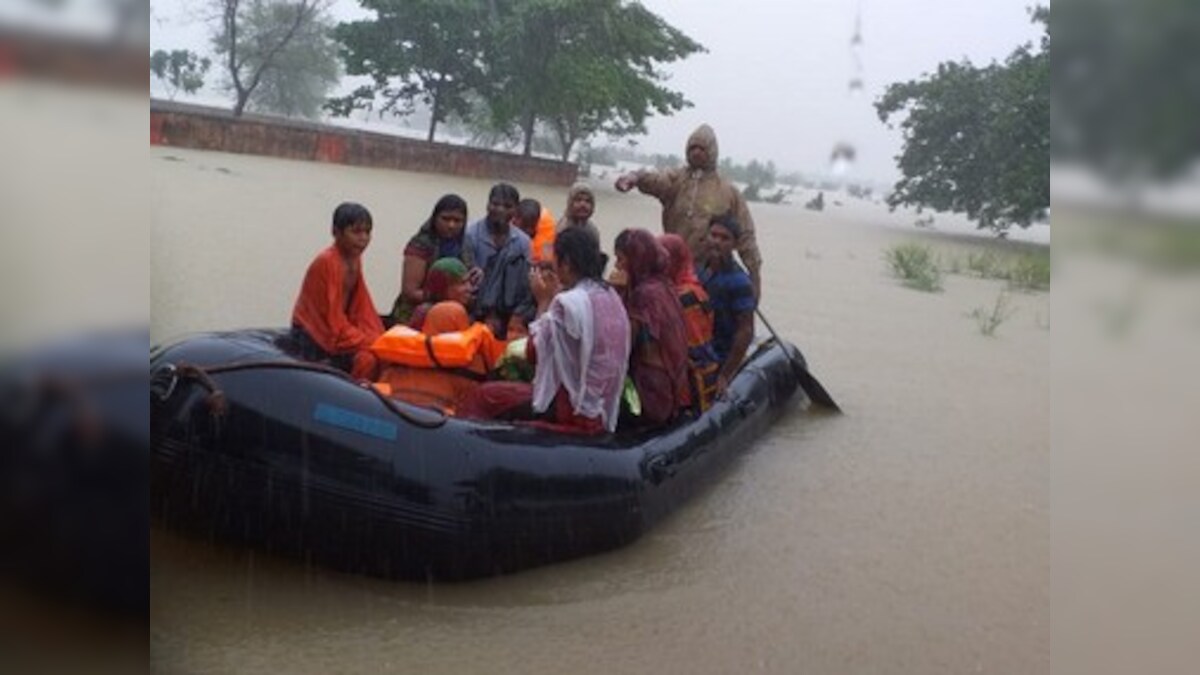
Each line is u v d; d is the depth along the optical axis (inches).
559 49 941.8
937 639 148.7
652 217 796.6
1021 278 599.5
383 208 599.2
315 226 497.0
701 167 286.4
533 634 143.3
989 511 206.2
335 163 823.1
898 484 222.1
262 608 141.9
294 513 151.3
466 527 154.3
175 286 345.1
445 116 1003.3
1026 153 709.9
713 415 221.9
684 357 200.1
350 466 150.9
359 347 194.5
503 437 164.1
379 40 933.8
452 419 162.4
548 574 164.7
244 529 153.9
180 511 156.1
